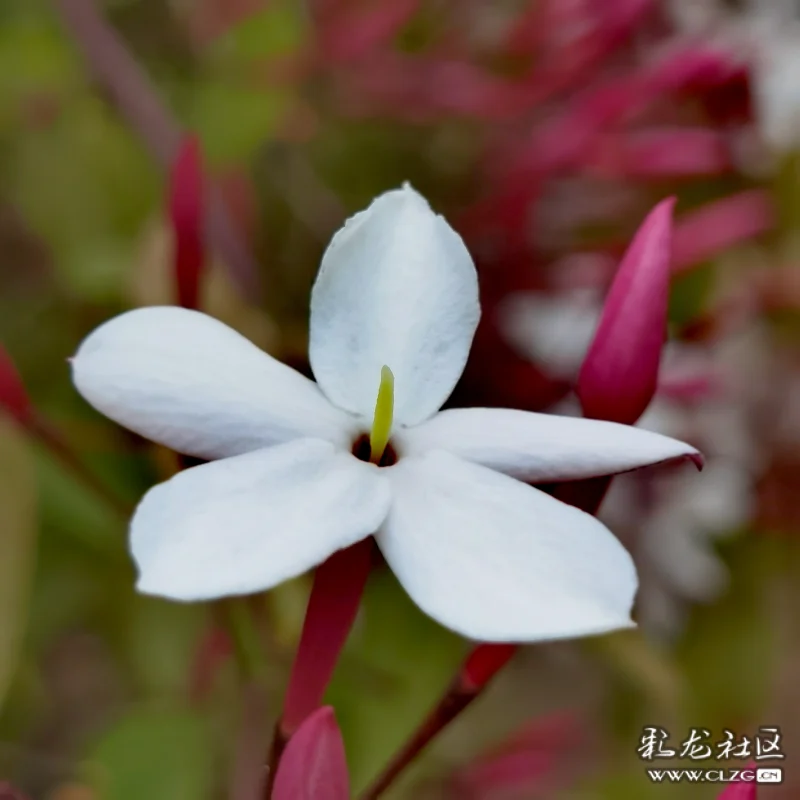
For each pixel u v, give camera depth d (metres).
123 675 0.17
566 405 0.14
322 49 0.16
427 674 0.14
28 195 0.16
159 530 0.10
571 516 0.10
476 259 0.15
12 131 0.16
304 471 0.10
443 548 0.10
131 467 0.13
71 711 0.18
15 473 0.12
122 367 0.10
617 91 0.15
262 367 0.10
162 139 0.14
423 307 0.10
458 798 0.17
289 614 0.13
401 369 0.10
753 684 0.16
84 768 0.14
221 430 0.10
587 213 0.16
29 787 0.16
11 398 0.12
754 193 0.15
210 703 0.14
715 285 0.15
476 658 0.11
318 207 0.16
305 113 0.16
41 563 0.14
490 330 0.14
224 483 0.10
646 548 0.14
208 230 0.13
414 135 0.16
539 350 0.14
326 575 0.10
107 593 0.15
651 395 0.11
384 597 0.14
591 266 0.15
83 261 0.14
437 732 0.11
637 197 0.16
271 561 0.10
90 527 0.14
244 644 0.13
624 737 0.17
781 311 0.15
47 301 0.15
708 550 0.15
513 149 0.16
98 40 0.14
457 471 0.10
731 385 0.14
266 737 0.13
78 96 0.16
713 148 0.15
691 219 0.15
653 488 0.14
